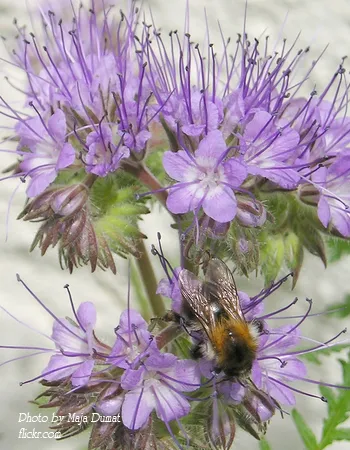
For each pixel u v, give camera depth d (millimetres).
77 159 172
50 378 166
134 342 163
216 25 257
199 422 167
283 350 168
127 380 160
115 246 172
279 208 173
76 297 257
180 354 169
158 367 161
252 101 171
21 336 254
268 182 168
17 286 258
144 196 174
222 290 164
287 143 167
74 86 173
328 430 196
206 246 168
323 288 250
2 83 248
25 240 259
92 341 166
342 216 172
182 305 165
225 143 166
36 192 168
